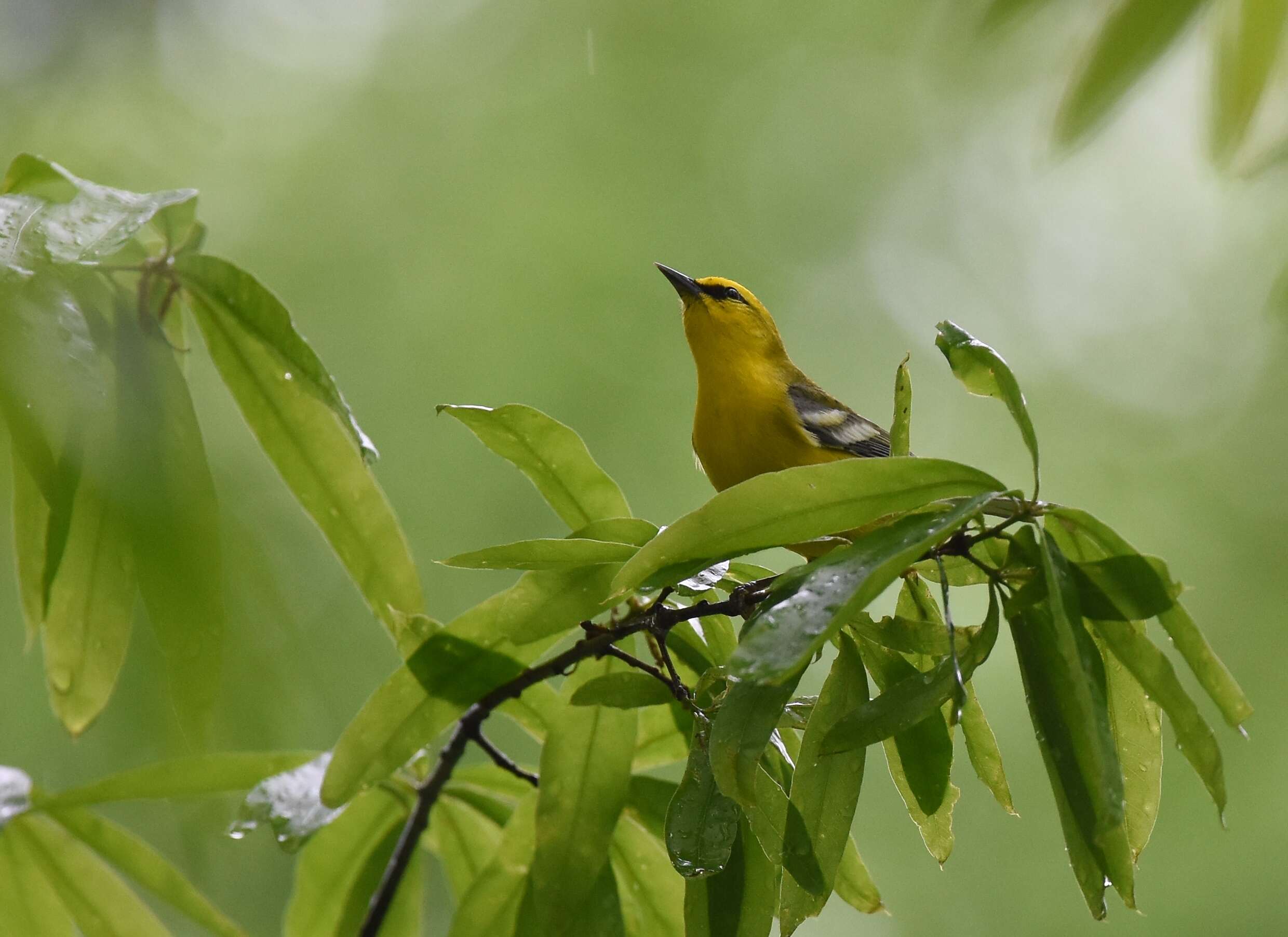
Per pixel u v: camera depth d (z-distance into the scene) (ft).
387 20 46.88
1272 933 36.58
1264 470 44.83
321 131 44.29
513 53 47.62
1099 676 13.05
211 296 15.98
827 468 13.42
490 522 39.93
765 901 15.14
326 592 18.03
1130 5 18.71
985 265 49.21
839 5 49.73
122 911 20.47
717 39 49.34
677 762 19.83
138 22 37.83
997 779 15.80
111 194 13.28
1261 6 20.10
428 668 17.53
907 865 38.52
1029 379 48.16
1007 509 14.39
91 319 14.39
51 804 19.27
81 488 14.76
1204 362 47.91
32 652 18.33
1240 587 43.04
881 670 15.98
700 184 47.19
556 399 42.34
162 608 10.94
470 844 21.77
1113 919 37.50
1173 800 38.50
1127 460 46.75
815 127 49.21
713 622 17.98
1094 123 19.43
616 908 17.94
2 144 34.30
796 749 17.97
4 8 35.40
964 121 49.19
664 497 41.96
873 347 47.03
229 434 25.81
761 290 46.60
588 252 44.47
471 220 44.62
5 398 11.14
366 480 18.33
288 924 21.97
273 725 10.89
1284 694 40.70
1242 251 48.70
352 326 42.27
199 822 20.08
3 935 20.36
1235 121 20.76
